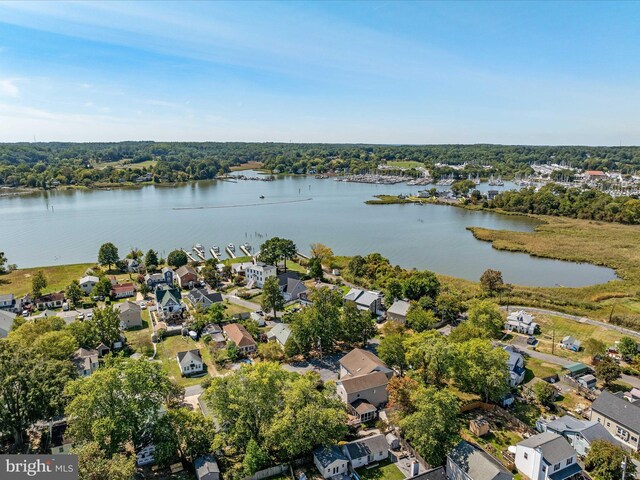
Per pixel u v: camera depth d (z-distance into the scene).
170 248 169.62
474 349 65.56
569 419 59.69
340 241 182.75
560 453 49.97
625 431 57.47
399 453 54.94
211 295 109.62
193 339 89.50
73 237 183.62
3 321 86.38
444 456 51.41
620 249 168.25
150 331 93.19
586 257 157.38
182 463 51.94
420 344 69.81
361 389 64.12
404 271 123.62
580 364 77.81
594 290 121.31
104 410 48.81
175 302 102.00
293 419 51.75
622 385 71.75
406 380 59.97
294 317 85.62
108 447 47.78
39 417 52.66
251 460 48.88
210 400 54.78
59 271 136.00
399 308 99.25
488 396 65.12
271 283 101.31
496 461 47.94
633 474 49.59
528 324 93.31
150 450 52.25
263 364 56.53
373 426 60.75
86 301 111.94
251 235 192.88
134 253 148.00
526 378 73.94
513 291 117.44
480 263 153.12
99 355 79.38
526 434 58.56
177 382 72.00
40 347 67.00
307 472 51.06
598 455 50.56
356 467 52.06
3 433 54.41
